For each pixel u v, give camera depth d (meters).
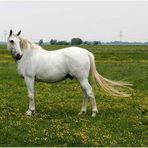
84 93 14.94
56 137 11.38
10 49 14.57
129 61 53.28
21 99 18.77
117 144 10.77
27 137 11.41
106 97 19.58
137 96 20.05
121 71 33.59
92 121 13.62
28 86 14.90
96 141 10.98
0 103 17.39
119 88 16.67
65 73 14.78
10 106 16.91
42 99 18.83
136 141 11.11
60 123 13.23
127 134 11.89
